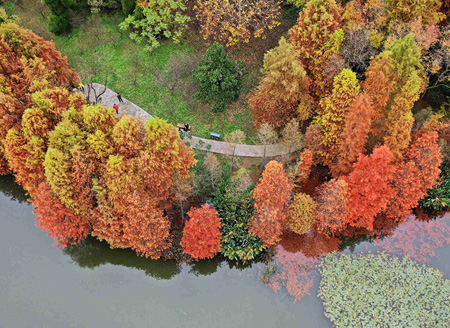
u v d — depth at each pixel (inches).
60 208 1443.2
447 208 1667.1
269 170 1385.3
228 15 2006.6
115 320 1427.2
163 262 1562.5
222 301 1469.0
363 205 1498.5
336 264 1526.8
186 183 1483.8
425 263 1523.1
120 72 2033.7
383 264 1520.7
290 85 1537.9
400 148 1504.7
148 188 1470.2
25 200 1769.2
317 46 1615.4
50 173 1370.6
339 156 1593.3
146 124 1359.5
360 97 1364.4
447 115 1729.8
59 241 1598.2
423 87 1620.3
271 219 1402.6
